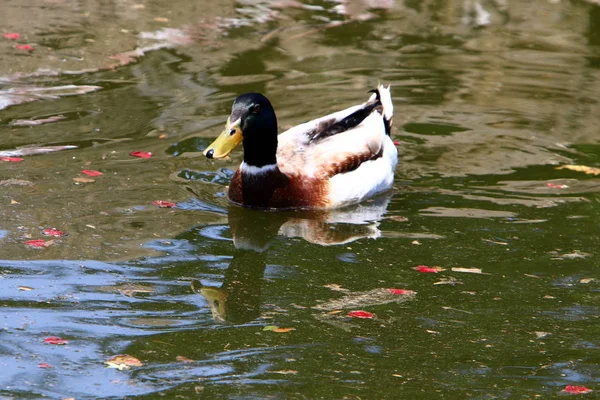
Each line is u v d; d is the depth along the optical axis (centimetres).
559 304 924
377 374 781
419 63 1709
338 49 1777
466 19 2003
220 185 1230
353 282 968
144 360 795
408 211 1161
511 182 1245
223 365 789
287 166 1175
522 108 1506
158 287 944
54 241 1033
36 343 817
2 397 726
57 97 1474
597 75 1661
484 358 816
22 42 1720
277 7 2041
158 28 1852
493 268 1003
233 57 1703
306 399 737
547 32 1919
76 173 1219
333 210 1170
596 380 780
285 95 1519
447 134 1405
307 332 856
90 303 900
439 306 916
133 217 1111
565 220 1129
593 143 1377
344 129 1267
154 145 1316
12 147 1284
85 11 1939
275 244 1065
